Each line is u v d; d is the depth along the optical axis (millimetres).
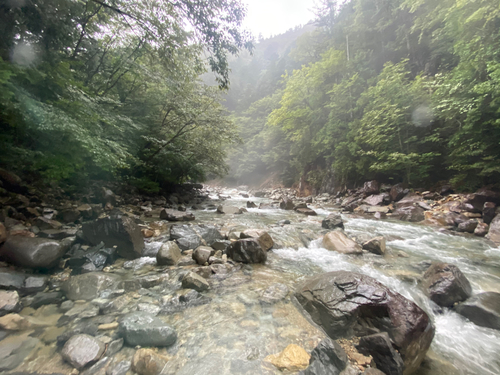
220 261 4324
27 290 2945
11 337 2145
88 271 3668
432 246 6125
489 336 2734
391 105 14195
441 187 12031
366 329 2486
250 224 8195
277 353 2148
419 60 19312
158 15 8391
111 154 6180
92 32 8922
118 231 4355
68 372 1816
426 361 2396
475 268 4660
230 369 1939
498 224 6832
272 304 2979
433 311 3191
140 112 11812
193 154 15141
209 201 17156
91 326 2348
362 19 25375
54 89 5230
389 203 12625
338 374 1914
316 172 24922
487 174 9727
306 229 7551
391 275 4156
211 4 7809
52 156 5512
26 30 5215
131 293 3090
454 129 12234
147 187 12555
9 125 5074
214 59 9164
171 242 4547
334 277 3117
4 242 3414
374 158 16031
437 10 15602
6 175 5531
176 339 2264
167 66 9742
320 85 23625
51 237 4430
